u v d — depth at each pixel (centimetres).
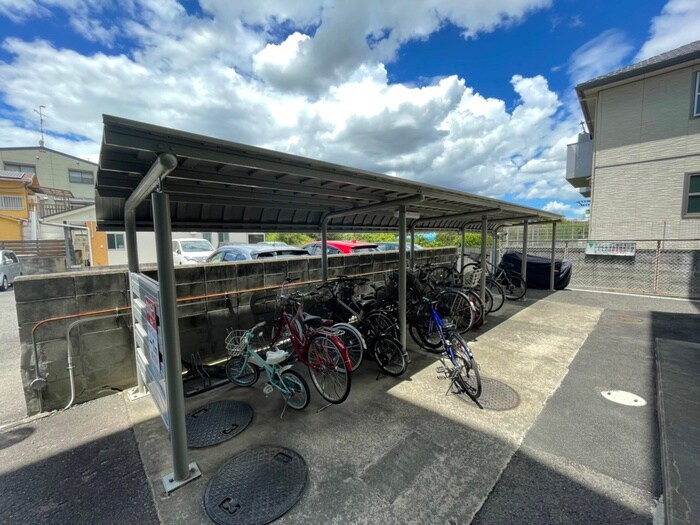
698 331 437
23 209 1420
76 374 262
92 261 1130
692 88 775
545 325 469
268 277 385
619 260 772
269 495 165
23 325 239
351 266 514
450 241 1455
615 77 856
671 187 811
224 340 343
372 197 308
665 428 206
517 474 177
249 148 163
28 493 170
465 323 430
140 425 231
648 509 152
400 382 295
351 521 149
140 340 253
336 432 219
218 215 326
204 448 204
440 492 165
